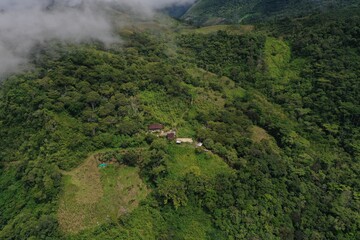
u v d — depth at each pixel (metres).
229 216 66.00
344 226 74.00
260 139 92.94
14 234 58.97
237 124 91.88
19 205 65.00
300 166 85.75
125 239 59.00
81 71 92.19
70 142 73.81
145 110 87.75
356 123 98.62
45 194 63.81
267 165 79.56
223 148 78.19
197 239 62.31
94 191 66.81
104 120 80.62
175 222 63.31
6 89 86.69
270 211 71.12
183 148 77.94
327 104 104.50
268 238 66.56
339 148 94.38
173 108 92.56
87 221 61.16
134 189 68.19
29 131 77.75
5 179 71.56
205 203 66.44
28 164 70.69
